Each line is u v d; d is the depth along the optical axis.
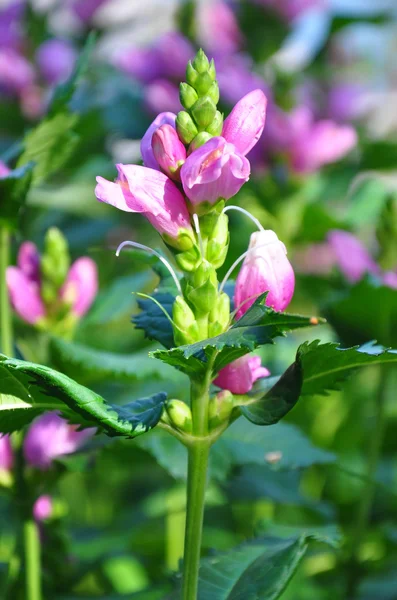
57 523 0.91
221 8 1.55
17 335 1.01
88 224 1.43
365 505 0.98
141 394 0.92
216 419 0.69
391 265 0.97
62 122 0.85
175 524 1.06
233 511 1.18
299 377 0.69
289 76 1.38
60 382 0.66
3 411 0.69
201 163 0.67
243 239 1.32
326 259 1.43
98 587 1.07
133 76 1.47
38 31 1.61
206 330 0.69
